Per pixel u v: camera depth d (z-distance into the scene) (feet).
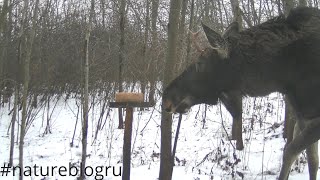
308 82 13.96
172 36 19.11
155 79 37.04
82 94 32.30
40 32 45.57
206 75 14.71
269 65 14.21
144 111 40.16
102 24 44.60
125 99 17.35
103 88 44.16
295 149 14.82
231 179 20.36
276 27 14.43
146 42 39.93
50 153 28.84
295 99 14.44
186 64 23.91
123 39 35.70
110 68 42.45
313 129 14.23
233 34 14.61
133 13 45.03
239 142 24.98
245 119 30.99
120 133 33.63
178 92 15.19
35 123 39.68
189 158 24.84
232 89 14.78
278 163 22.12
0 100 45.47
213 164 23.15
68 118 42.42
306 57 13.91
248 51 14.25
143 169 23.06
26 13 34.65
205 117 34.32
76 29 53.88
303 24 14.15
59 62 52.26
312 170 16.14
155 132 33.19
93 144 30.71
